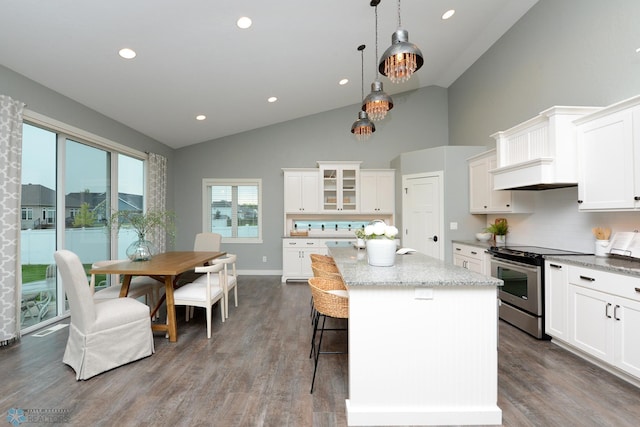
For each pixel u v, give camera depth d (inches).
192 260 134.1
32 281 124.5
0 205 105.1
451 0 134.1
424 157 196.9
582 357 98.6
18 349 104.0
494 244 161.3
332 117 241.9
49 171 132.5
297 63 156.0
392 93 240.2
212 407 72.6
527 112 151.6
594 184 99.5
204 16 108.4
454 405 68.8
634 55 99.9
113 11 97.1
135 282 132.7
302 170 228.5
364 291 69.0
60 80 125.1
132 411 70.8
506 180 131.7
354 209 230.5
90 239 156.8
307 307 156.2
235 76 154.9
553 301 107.6
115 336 91.0
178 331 123.0
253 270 242.4
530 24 148.6
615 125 91.9
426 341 69.0
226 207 245.1
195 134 222.1
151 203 201.6
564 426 66.2
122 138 177.6
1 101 105.9
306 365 94.0
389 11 131.3
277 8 112.8
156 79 141.4
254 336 117.3
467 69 210.4
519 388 81.0
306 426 66.5
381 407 68.7
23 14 91.4
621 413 70.4
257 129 241.6
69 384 82.0
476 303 69.2
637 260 95.6
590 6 115.8
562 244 128.4
